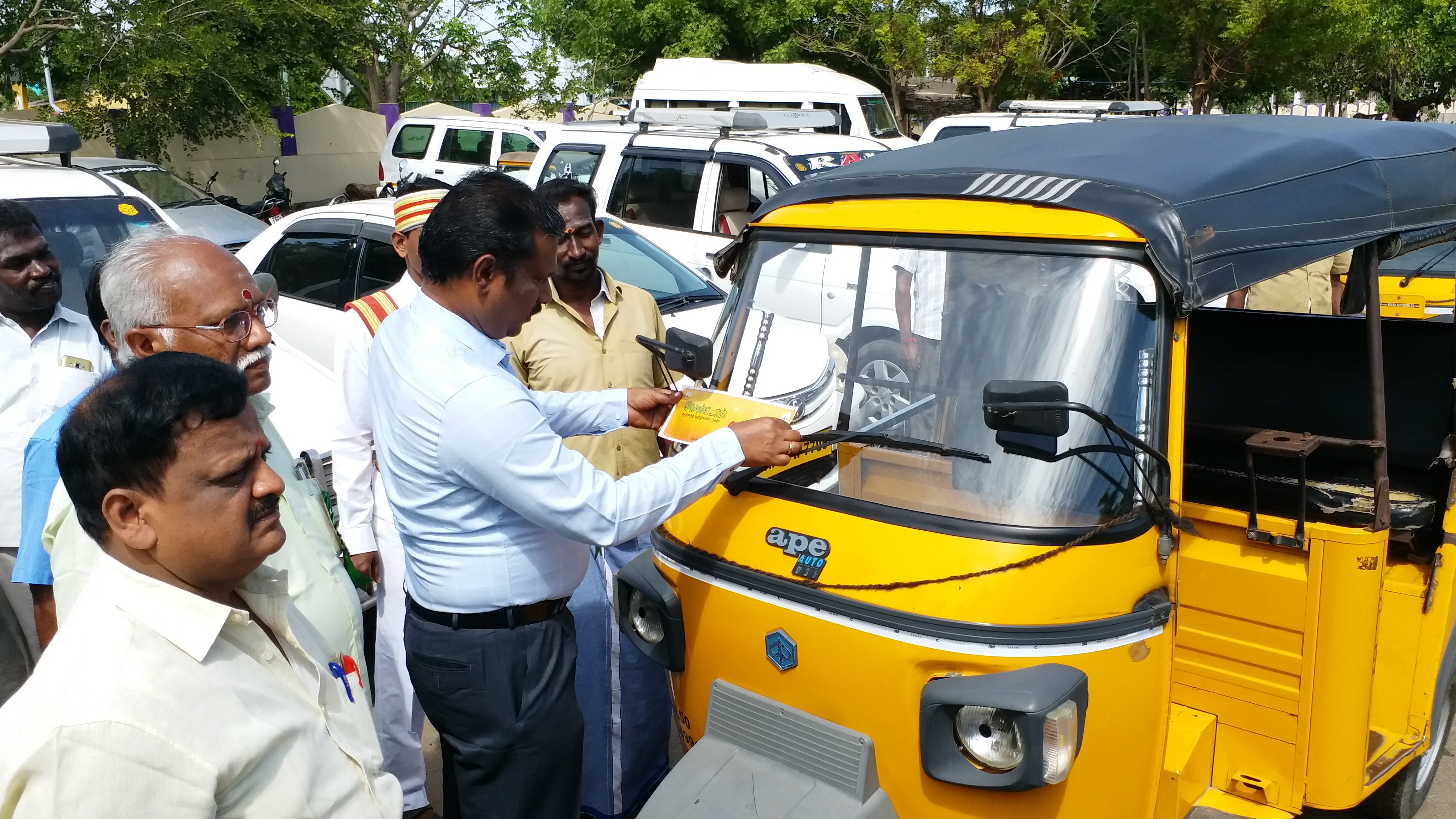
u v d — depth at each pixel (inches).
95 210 275.9
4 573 145.7
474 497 100.5
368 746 75.1
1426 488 145.5
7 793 55.0
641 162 362.9
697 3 1025.5
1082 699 93.0
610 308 150.6
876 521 102.3
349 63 978.7
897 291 109.3
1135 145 123.6
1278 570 122.2
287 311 263.7
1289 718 124.1
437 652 105.3
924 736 95.0
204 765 58.0
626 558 147.1
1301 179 119.2
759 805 101.5
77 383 146.8
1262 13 867.4
